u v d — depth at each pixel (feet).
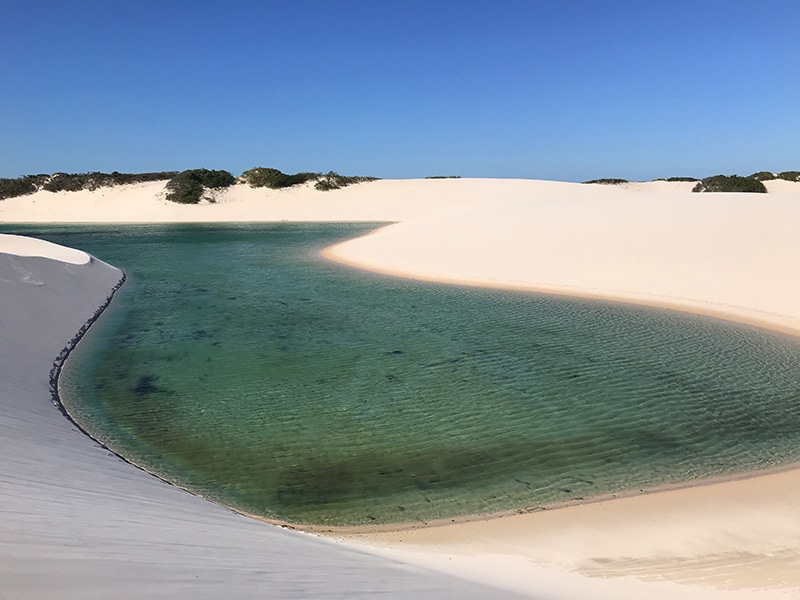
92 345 35.58
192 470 20.13
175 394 27.27
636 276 51.55
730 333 37.09
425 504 18.11
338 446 22.03
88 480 15.28
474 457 21.20
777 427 23.50
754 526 16.58
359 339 36.68
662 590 13.25
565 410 25.27
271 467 20.42
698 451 21.59
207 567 8.98
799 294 42.50
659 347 34.42
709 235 58.44
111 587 7.02
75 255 60.18
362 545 15.07
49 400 25.41
